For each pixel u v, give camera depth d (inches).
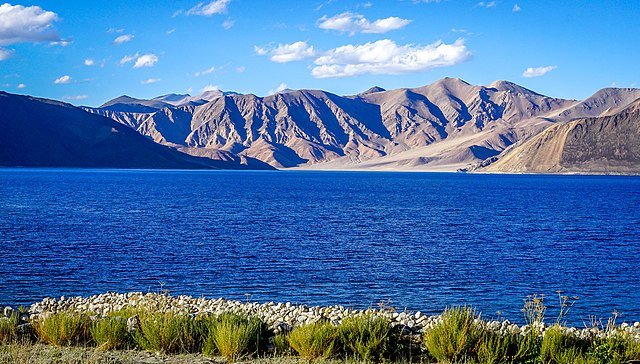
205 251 1617.9
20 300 1025.5
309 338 554.9
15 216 2532.0
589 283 1233.4
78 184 5767.7
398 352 559.8
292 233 2085.4
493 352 534.3
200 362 523.5
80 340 594.2
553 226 2432.3
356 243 1828.2
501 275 1311.5
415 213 3046.3
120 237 1886.1
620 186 7470.5
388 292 1131.3
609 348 540.7
